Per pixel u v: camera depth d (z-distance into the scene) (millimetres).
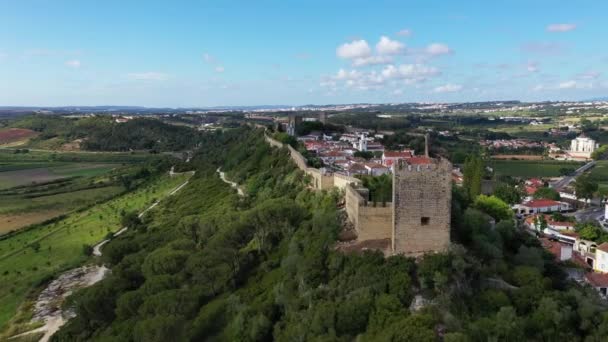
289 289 69688
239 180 175375
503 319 54625
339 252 69000
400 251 64250
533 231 143250
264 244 95562
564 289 74875
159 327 66562
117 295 88938
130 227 157875
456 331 52000
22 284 119438
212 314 73688
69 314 97688
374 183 94875
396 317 54094
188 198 180500
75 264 131000
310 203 107750
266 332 64688
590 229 141375
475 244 69938
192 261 87500
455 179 179875
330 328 56500
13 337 91562
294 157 153875
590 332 59844
